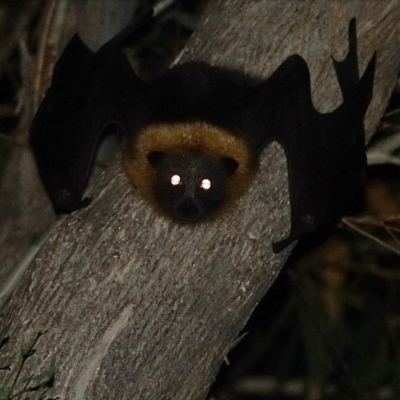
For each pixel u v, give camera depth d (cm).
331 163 1093
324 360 1623
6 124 1803
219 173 1167
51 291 1010
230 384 1659
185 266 1034
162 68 1639
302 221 1066
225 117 1177
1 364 993
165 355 1012
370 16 1095
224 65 1136
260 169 1120
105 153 1480
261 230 1066
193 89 1184
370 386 1678
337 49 1091
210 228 1056
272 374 1781
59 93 1177
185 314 1023
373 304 1752
